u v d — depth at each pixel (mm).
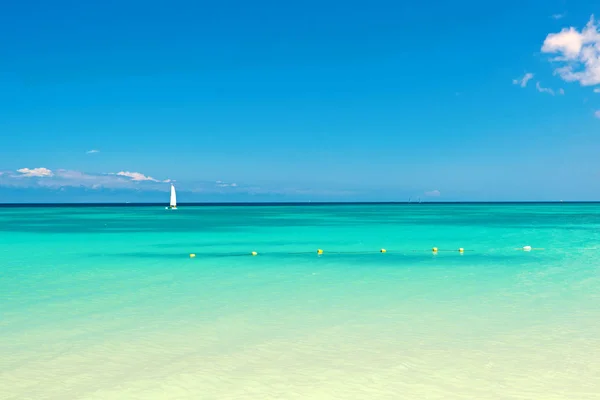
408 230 51625
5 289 18688
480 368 10359
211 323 13781
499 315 14492
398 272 22844
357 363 10688
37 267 24594
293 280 20656
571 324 13500
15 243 37094
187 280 20719
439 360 10820
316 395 9156
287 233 47500
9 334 12758
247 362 10766
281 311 15094
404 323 13680
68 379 9891
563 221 71438
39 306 15844
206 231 50250
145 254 30219
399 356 11078
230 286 19312
